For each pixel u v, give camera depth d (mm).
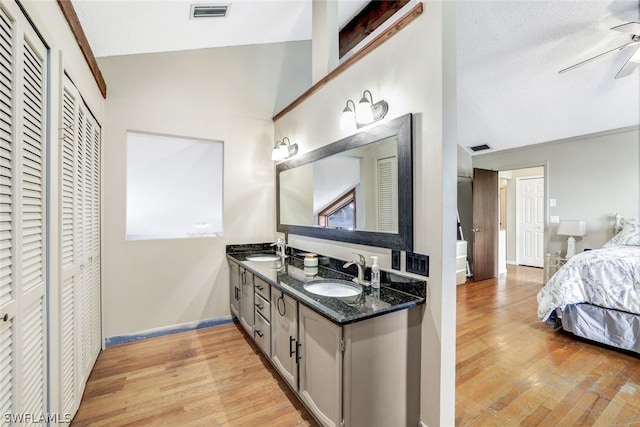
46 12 1274
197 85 2986
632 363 2316
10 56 992
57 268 1372
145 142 3062
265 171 3338
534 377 2129
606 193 4066
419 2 1522
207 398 1909
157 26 2271
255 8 2420
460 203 5465
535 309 3545
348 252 2143
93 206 2221
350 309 1408
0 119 947
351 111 1894
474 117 4367
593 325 2607
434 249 1485
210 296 3080
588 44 2836
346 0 2852
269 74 3361
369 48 1856
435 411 1500
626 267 2543
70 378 1630
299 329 1702
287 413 1773
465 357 2408
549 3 2529
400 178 1634
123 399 1893
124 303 2703
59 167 1423
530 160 4836
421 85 1530
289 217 2994
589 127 4051
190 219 4105
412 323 1548
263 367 2281
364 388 1403
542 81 3406
